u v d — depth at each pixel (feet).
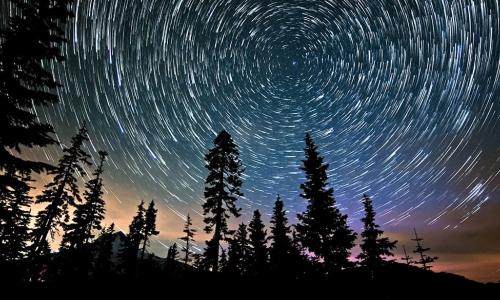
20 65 31.58
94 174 93.76
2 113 29.25
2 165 29.43
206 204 70.18
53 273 63.77
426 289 75.36
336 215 63.05
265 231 93.86
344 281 58.80
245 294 52.31
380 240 88.63
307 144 71.41
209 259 65.46
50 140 31.89
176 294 50.62
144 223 112.78
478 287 81.30
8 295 41.91
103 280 58.70
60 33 34.45
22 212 51.29
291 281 59.06
